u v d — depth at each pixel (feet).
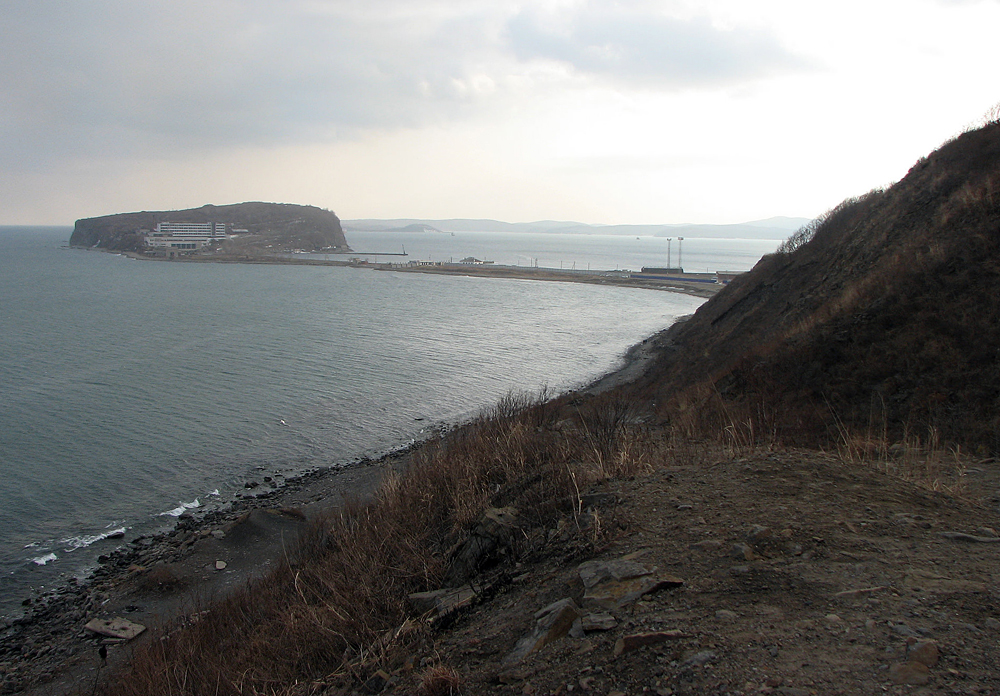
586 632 11.50
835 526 14.08
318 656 17.75
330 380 121.90
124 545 57.31
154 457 79.87
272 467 77.25
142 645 29.76
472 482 25.88
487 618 14.52
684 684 9.16
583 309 261.85
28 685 36.01
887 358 42.78
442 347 161.27
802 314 74.59
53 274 430.20
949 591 10.75
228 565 50.67
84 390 112.16
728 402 50.29
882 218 73.67
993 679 8.13
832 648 9.46
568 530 16.97
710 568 12.77
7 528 60.49
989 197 47.39
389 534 24.48
